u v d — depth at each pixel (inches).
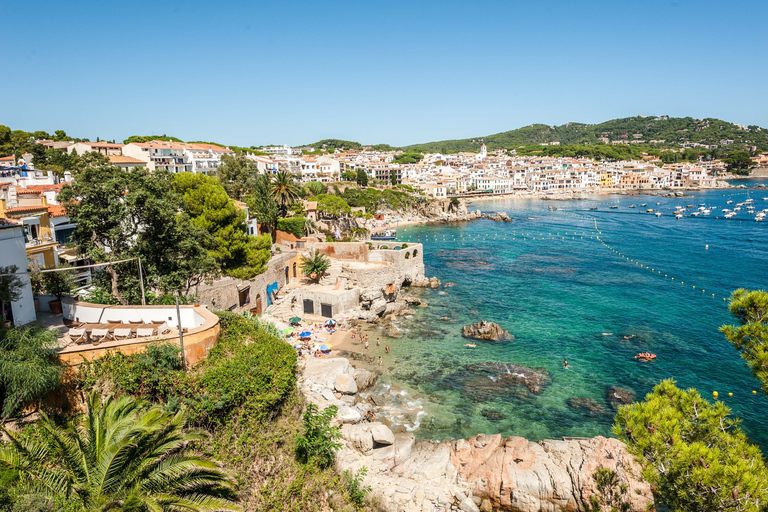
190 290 1934.1
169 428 766.5
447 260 4325.8
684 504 659.4
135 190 1448.1
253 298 2391.7
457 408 1660.9
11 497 623.8
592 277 3577.8
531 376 1889.8
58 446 690.2
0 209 1395.2
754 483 586.9
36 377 868.6
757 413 1625.2
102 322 1259.2
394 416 1608.0
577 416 1604.3
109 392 986.7
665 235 5556.1
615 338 2303.2
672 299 2955.2
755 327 729.6
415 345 2218.3
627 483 1189.7
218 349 1197.7
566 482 1219.9
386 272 2965.1
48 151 4717.0
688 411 751.7
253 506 959.0
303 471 1122.0
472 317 2645.2
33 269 1398.9
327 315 2573.8
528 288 3280.0
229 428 1037.2
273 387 1172.5
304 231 3873.0
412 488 1243.8
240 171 5649.6
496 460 1311.5
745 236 5285.4
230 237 2154.3
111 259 1421.0
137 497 647.1
